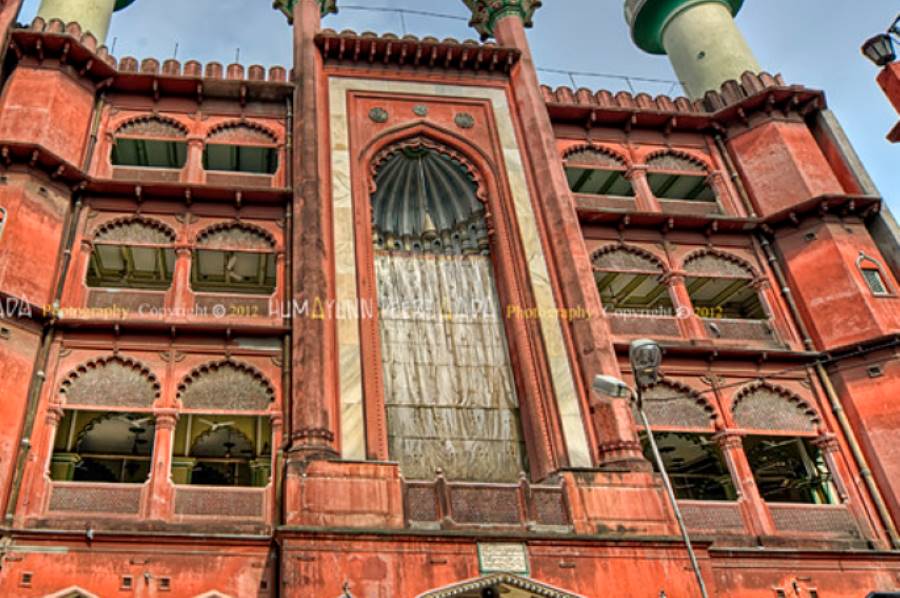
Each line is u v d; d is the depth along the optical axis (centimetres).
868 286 1683
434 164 1867
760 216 1883
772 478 1969
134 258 1791
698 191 2102
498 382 1602
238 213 1638
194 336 1442
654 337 1647
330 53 1884
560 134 1975
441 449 1509
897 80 1264
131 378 1386
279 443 1352
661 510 1316
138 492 1265
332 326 1452
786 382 1619
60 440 1617
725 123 2042
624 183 2088
